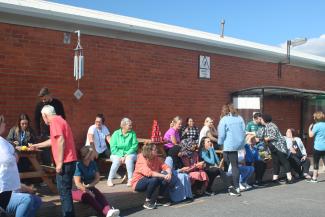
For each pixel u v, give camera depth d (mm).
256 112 12219
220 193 9805
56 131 6621
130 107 11016
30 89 9227
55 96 9602
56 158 6641
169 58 11945
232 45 13445
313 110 15969
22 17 8977
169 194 8703
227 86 13703
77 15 9727
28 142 8344
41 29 9367
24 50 9125
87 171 7418
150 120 11492
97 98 10344
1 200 5875
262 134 11211
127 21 11625
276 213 7945
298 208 8359
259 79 14898
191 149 9516
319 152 11367
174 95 12109
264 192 9961
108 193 8250
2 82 8836
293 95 15234
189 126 11453
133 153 9203
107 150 10000
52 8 10070
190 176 9133
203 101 12938
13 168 5938
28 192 6574
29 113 9211
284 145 11195
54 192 7758
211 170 9500
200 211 8023
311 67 17391
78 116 9992
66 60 9781
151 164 8484
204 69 12922
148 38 11305
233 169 9539
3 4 8570
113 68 10641
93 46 10258
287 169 11188
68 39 9789
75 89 9938
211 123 11586
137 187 8281
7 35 8883
